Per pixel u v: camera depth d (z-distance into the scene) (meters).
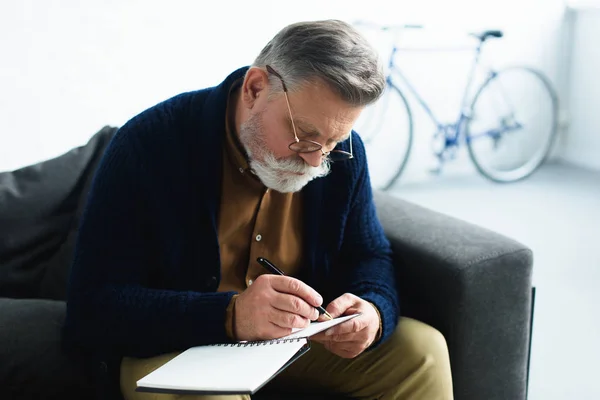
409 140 3.72
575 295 2.44
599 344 2.12
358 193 1.29
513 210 3.41
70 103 2.54
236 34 3.03
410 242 1.34
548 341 2.14
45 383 1.12
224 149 1.17
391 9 3.59
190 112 1.17
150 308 1.05
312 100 0.99
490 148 4.19
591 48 4.04
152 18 2.74
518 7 3.99
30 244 1.39
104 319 1.06
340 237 1.28
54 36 2.43
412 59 3.75
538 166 4.05
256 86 1.06
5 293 1.37
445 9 3.76
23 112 2.42
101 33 2.58
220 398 1.00
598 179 3.94
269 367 0.89
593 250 2.84
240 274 1.24
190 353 0.98
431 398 1.18
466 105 3.98
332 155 1.17
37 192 1.43
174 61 2.87
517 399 1.35
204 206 1.13
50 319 1.17
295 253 1.26
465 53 3.87
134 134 1.12
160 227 1.12
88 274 1.08
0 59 2.32
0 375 1.10
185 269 1.17
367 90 0.98
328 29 1.00
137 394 1.05
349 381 1.25
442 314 1.27
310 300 1.01
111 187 1.10
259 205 1.19
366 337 1.12
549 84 4.02
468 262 1.24
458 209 3.44
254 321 1.00
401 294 1.37
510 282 1.28
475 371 1.29
